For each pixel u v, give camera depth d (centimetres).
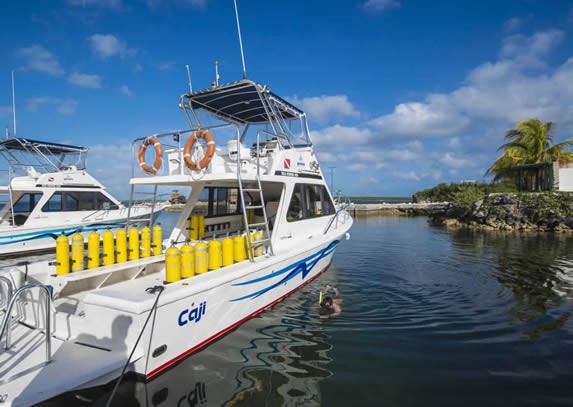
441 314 502
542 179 2081
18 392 229
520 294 603
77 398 278
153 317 296
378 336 422
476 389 309
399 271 782
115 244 461
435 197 3659
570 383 318
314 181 636
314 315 484
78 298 404
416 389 309
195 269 380
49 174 1039
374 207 3503
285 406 281
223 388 304
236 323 418
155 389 293
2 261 900
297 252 525
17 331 323
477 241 1309
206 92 550
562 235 1457
